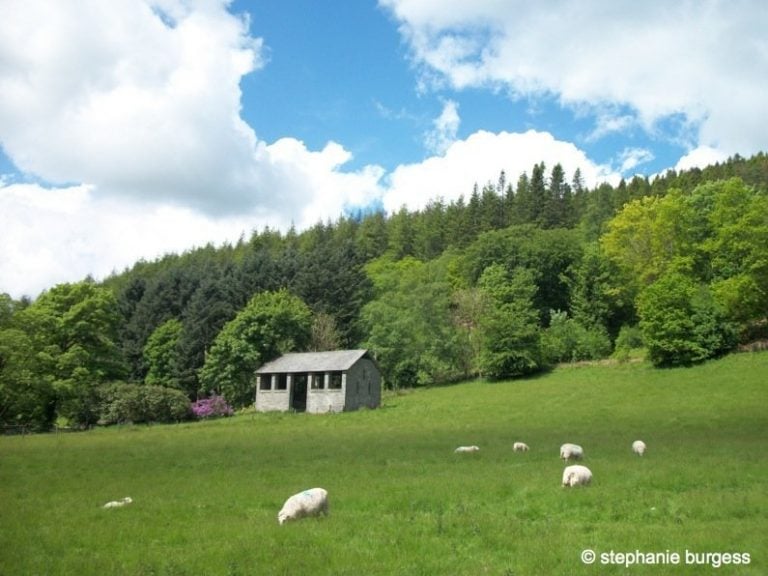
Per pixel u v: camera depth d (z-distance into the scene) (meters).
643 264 101.50
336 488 24.42
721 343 78.75
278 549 15.02
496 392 83.81
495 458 33.50
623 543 14.91
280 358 92.19
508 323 94.75
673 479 23.56
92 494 25.00
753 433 43.62
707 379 70.81
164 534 17.47
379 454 37.47
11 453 43.09
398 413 74.25
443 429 55.94
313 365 86.19
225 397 93.56
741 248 80.19
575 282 117.25
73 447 47.53
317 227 196.25
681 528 16.36
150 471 32.22
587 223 156.25
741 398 61.50
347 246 134.50
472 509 19.61
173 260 199.25
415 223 196.62
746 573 12.86
